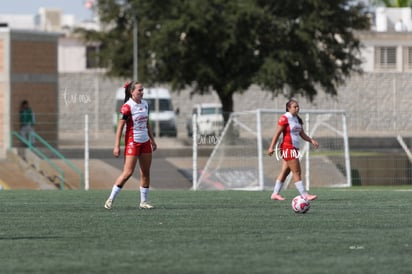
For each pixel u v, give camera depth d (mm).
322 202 61281
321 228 43844
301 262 32844
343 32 149750
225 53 144375
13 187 104438
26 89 128125
